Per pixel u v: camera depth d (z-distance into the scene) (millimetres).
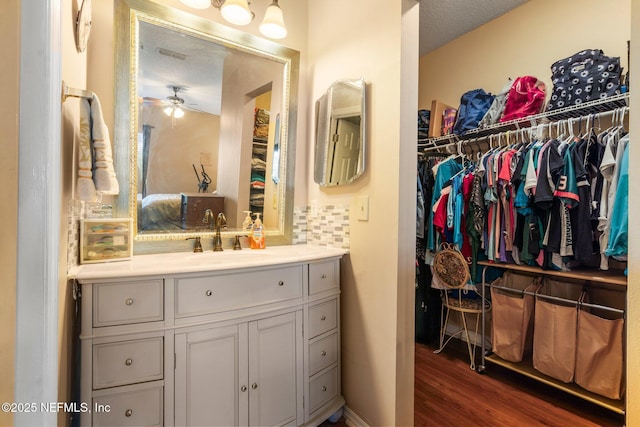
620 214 1592
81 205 1278
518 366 2059
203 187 1699
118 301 1100
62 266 925
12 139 659
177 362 1184
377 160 1553
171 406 1171
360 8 1660
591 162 1748
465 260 2238
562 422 1672
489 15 2537
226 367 1279
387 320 1494
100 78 1408
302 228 2023
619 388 1642
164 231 1588
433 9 2459
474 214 2213
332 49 1843
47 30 688
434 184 2508
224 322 1274
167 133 1595
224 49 1748
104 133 1048
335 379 1659
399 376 1462
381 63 1537
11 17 661
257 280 1357
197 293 1222
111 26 1431
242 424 1310
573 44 2150
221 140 1748
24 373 663
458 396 1913
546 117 2004
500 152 2111
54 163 708
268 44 1864
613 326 1661
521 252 2021
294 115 1976
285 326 1443
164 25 1567
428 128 2773
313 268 1552
